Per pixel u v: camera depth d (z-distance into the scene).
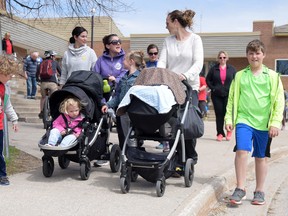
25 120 14.02
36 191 5.23
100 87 6.13
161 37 29.59
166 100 5.14
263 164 5.48
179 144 5.63
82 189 5.39
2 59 5.33
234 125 5.34
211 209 5.30
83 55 7.42
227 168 6.95
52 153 5.55
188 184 5.60
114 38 7.03
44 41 24.98
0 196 4.97
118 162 6.54
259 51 5.21
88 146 5.87
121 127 6.28
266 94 5.19
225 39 29.20
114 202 4.83
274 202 5.85
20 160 7.11
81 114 5.92
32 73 17.12
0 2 8.41
